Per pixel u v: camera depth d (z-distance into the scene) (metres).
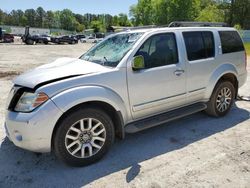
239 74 5.66
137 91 4.00
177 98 4.55
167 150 4.12
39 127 3.26
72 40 50.00
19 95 3.46
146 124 4.14
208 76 4.98
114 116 3.95
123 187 3.21
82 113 3.51
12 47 32.12
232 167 3.62
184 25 5.25
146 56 4.12
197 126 5.06
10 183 3.30
